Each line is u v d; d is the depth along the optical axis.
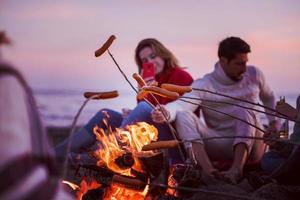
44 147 1.57
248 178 4.41
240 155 4.91
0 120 1.46
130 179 3.26
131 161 3.32
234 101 5.18
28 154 1.48
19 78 1.55
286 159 4.26
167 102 5.19
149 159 3.30
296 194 3.96
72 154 4.73
